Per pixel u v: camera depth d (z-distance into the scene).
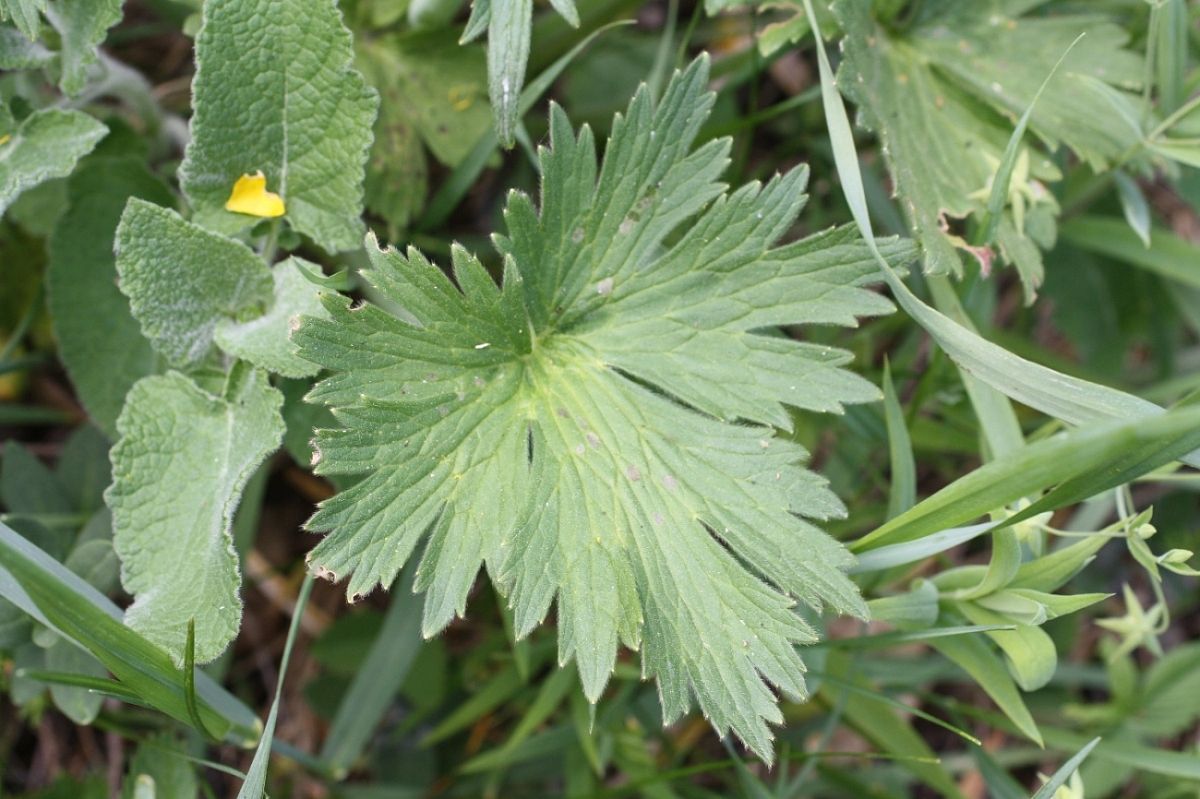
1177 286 0.57
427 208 0.55
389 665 0.53
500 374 0.46
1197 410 0.42
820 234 0.46
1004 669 0.47
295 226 0.47
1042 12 0.53
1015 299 0.61
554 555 0.44
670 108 0.46
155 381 0.46
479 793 0.55
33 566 0.43
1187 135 0.50
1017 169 0.49
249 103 0.46
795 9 0.49
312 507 0.57
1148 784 0.56
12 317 0.56
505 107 0.46
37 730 0.55
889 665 0.54
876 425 0.52
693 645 0.44
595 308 0.46
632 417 0.45
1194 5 0.52
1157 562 0.46
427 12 0.52
